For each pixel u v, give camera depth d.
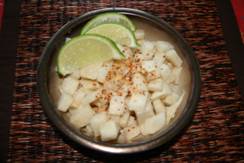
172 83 0.25
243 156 0.23
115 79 0.24
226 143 0.24
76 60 0.25
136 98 0.23
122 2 0.30
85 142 0.20
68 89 0.24
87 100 0.23
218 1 0.30
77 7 0.29
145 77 0.24
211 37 0.28
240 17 0.30
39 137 0.23
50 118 0.21
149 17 0.26
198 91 0.23
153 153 0.23
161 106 0.23
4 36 0.27
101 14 0.25
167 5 0.30
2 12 0.29
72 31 0.25
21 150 0.23
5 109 0.24
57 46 0.24
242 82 0.27
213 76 0.27
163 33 0.26
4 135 0.23
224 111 0.25
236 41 0.28
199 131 0.24
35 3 0.29
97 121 0.22
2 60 0.26
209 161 0.23
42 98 0.22
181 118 0.22
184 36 0.28
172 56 0.25
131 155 0.23
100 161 0.23
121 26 0.25
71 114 0.23
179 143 0.24
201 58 0.27
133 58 0.25
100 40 0.24
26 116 0.24
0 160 0.22
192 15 0.29
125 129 0.23
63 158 0.23
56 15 0.29
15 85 0.25
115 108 0.23
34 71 0.26
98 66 0.25
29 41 0.27
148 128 0.22
